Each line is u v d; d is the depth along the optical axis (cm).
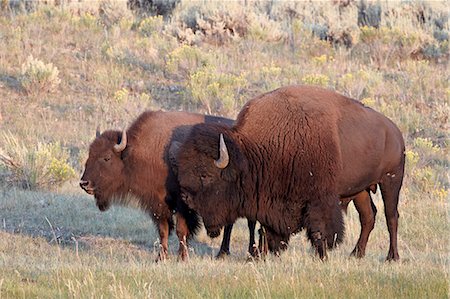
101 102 6612
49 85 6719
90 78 7044
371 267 2981
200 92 6556
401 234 4303
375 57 7794
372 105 6538
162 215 3700
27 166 5031
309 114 3300
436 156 5862
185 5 8819
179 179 3284
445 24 8456
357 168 3434
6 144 5422
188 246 3791
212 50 7769
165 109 6512
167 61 7312
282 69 7394
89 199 4719
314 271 2752
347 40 8250
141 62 7419
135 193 3750
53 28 8012
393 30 8069
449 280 2542
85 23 8169
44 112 6372
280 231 3366
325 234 3278
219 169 3266
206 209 3306
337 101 3447
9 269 2767
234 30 8075
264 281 2514
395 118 6362
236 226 4359
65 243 3831
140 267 2914
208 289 2447
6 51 7338
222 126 3347
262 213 3334
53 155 5316
